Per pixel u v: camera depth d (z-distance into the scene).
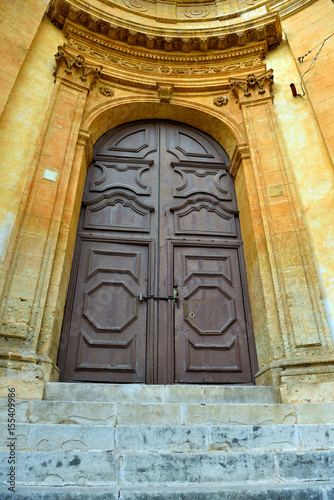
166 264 5.24
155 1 8.32
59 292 4.19
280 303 4.27
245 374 4.61
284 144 5.58
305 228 4.75
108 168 6.04
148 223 5.55
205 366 4.61
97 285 4.93
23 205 4.37
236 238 5.62
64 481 2.25
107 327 4.68
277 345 4.13
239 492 2.14
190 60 7.06
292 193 5.02
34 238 4.23
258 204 5.16
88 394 3.24
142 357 4.59
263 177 5.30
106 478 2.29
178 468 2.37
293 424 2.90
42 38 6.14
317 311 4.09
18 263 4.00
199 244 5.47
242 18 7.71
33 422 2.71
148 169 6.14
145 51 7.02
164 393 3.36
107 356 4.52
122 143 6.43
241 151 5.77
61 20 6.57
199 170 6.27
